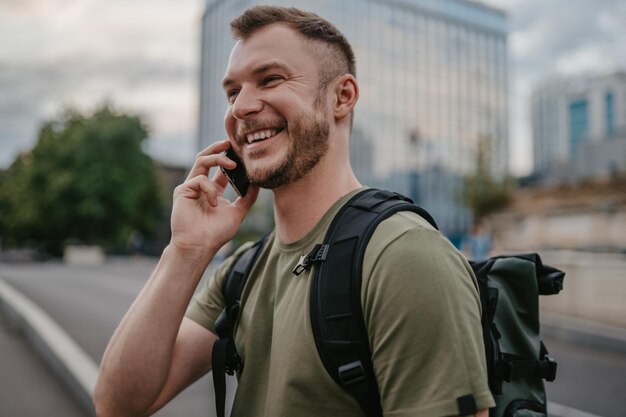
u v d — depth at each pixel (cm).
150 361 112
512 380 106
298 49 113
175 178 6338
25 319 714
